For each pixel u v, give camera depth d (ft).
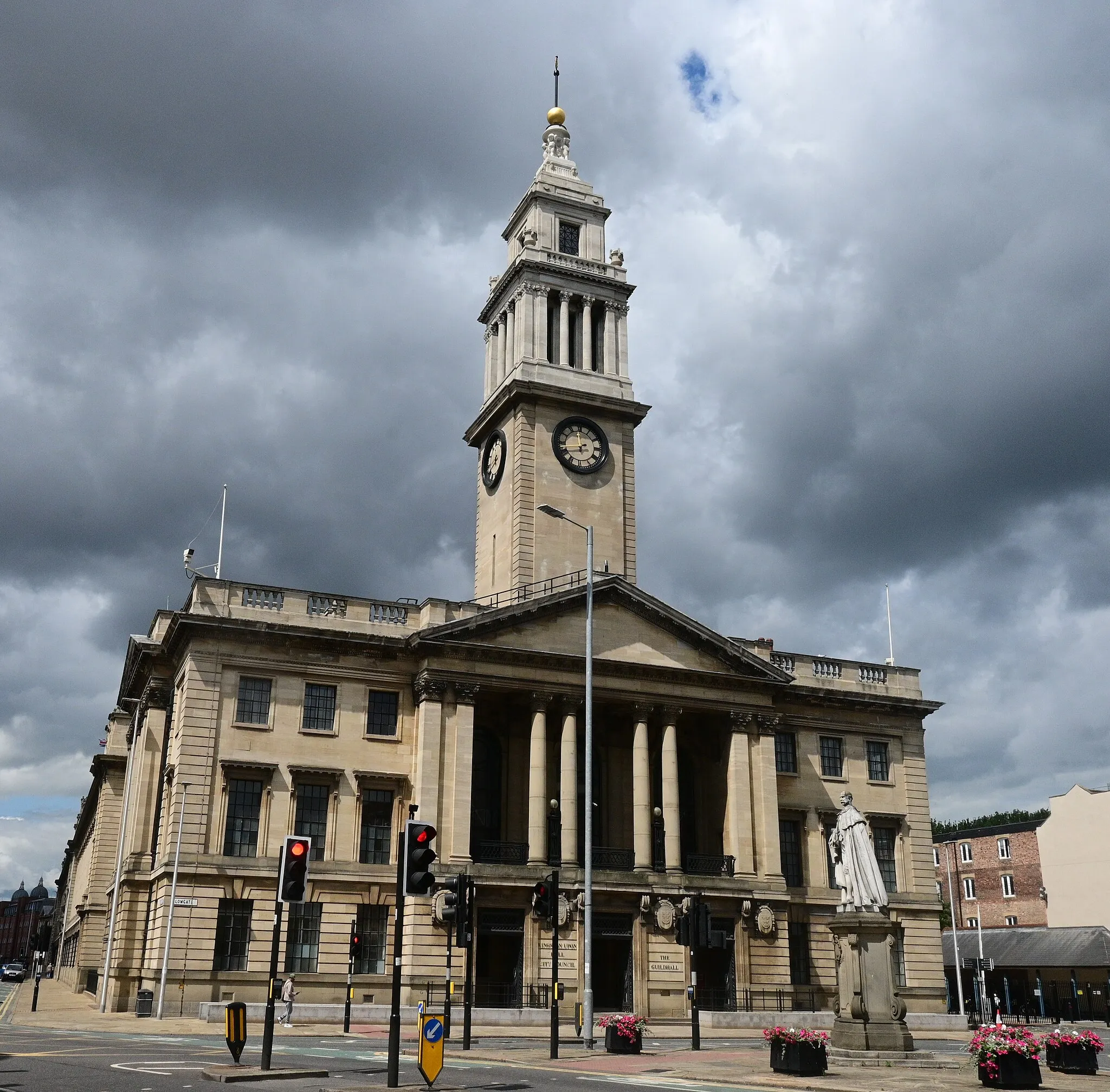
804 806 209.97
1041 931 277.44
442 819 175.42
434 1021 68.13
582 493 218.59
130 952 183.83
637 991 176.35
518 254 243.40
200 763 170.40
